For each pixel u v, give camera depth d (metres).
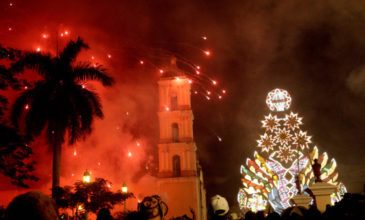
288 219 6.59
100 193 22.80
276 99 52.69
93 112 26.28
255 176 47.16
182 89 46.41
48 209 3.15
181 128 44.56
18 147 10.93
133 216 5.76
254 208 45.47
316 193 18.27
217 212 7.41
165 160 42.94
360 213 6.44
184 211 39.94
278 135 49.91
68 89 25.36
